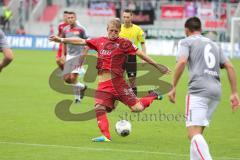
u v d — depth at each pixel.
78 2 138.38
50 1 138.25
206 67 24.94
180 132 36.06
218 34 114.94
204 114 24.67
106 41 32.41
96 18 132.25
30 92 55.75
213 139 34.19
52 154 28.89
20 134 34.34
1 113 42.66
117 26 32.25
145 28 118.38
